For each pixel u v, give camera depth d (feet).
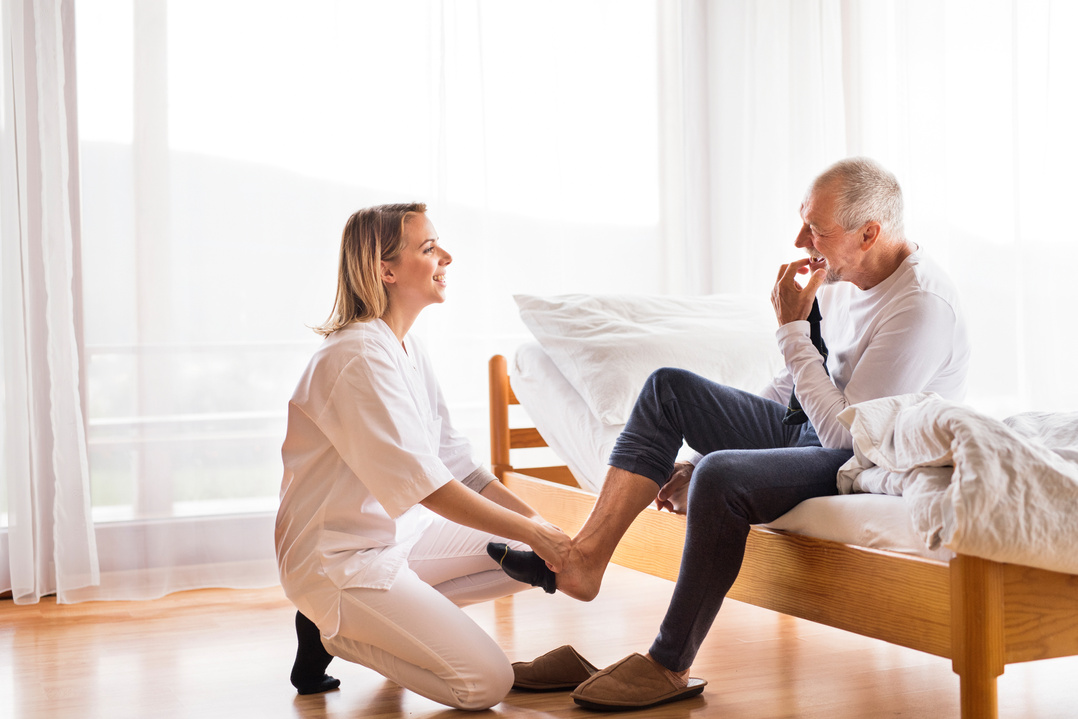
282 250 9.06
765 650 6.45
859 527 4.67
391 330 5.49
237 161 8.95
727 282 10.81
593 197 10.34
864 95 10.53
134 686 5.91
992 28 9.23
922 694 5.47
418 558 5.71
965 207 9.44
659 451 5.41
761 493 4.96
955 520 3.80
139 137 8.61
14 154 8.13
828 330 5.90
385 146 9.35
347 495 5.09
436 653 4.94
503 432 8.50
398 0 9.41
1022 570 3.97
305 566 5.07
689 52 10.84
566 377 7.74
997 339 9.27
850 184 5.22
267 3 9.04
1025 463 3.92
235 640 7.03
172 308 8.71
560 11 10.18
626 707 5.06
